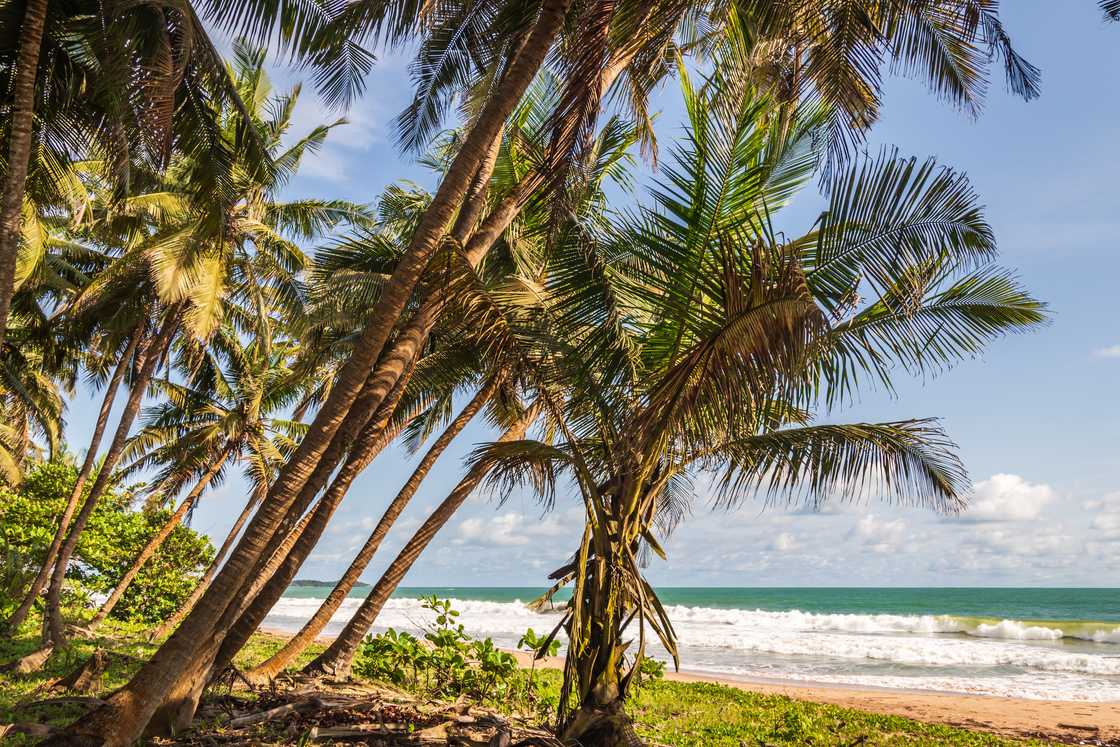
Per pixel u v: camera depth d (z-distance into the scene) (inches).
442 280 255.0
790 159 260.1
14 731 232.5
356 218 706.2
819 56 275.1
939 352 281.7
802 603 3078.2
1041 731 474.9
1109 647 1111.6
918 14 294.4
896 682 761.6
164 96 289.6
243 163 404.2
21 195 291.6
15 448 791.7
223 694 332.5
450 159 450.0
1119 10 280.5
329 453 271.0
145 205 577.6
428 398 479.8
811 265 241.4
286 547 443.8
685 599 3440.0
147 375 626.5
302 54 327.0
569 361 265.4
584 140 234.1
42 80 378.0
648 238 254.8
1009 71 299.7
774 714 433.4
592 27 231.8
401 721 293.4
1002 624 1349.7
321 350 534.3
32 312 661.3
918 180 227.6
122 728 217.6
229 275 628.4
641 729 360.5
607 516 268.1
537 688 399.5
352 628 427.8
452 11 350.6
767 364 213.2
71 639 554.3
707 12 313.6
